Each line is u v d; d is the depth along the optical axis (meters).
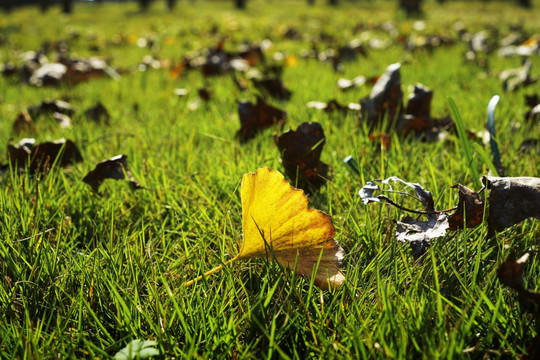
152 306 0.40
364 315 0.39
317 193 0.56
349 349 0.36
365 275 0.43
